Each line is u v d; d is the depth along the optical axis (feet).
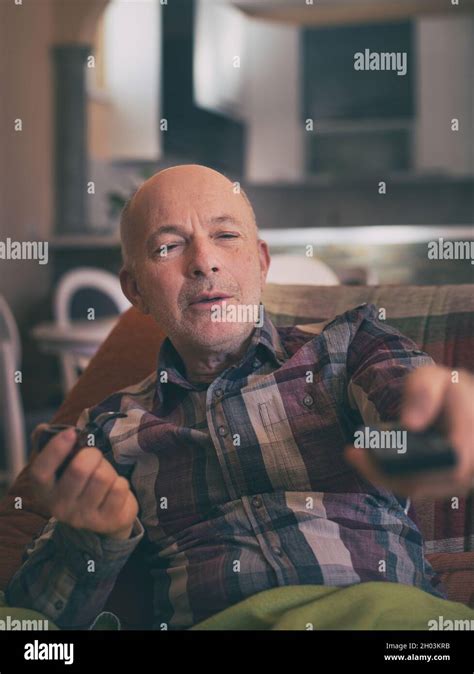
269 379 3.26
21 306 16.78
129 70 20.77
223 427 3.25
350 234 16.49
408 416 2.04
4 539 3.87
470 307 4.17
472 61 23.27
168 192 3.33
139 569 3.45
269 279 6.76
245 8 22.84
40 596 3.12
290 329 3.58
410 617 2.79
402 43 23.61
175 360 3.52
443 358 4.01
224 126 23.03
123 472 3.42
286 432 3.21
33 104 18.06
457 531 3.75
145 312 3.57
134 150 20.86
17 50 17.53
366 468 2.03
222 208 3.32
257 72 24.21
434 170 23.58
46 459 2.76
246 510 3.17
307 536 3.06
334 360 3.25
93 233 18.31
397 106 23.80
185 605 3.11
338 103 24.11
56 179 18.52
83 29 18.21
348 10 22.70
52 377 16.14
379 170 24.06
